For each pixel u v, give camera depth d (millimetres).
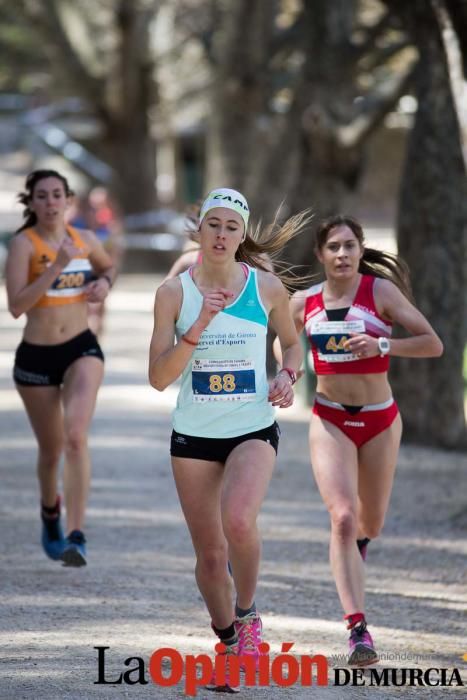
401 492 29406
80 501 21000
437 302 35312
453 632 18703
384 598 20641
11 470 30672
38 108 111500
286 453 33938
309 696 15031
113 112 88000
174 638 17359
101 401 42094
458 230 35094
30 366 21547
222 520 14469
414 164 35156
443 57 34000
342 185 45469
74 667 15688
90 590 19984
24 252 21484
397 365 36156
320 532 25344
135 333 59500
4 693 14430
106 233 43906
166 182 122250
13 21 84812
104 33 88375
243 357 15023
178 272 22328
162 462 32281
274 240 16453
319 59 46344
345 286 18266
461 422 36188
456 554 23844
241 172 65938
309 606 19719
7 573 20953
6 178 130000
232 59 65188
